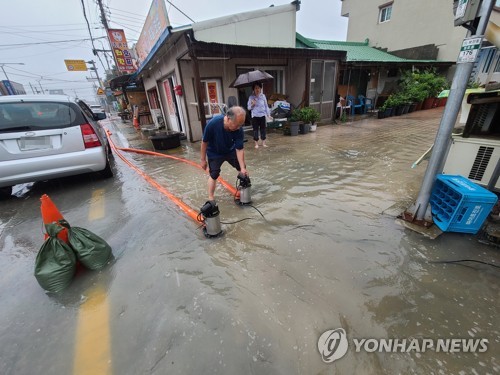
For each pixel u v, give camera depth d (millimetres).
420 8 12141
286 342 1339
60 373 1268
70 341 1429
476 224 2088
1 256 2320
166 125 10547
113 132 11789
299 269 1863
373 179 3486
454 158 2539
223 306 1575
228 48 5781
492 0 1562
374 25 14266
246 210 2844
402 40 13148
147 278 1870
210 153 2740
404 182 3316
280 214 2688
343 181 3488
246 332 1401
